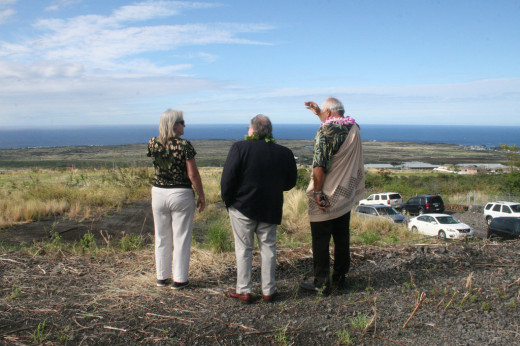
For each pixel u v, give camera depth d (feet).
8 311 9.01
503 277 11.47
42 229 23.63
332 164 10.18
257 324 8.60
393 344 7.75
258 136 10.00
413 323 8.60
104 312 9.09
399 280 11.55
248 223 9.83
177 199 10.48
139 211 30.83
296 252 14.57
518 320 8.61
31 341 7.70
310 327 8.46
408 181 129.39
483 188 107.24
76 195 33.86
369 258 13.89
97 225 25.44
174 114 10.45
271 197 9.75
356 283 11.40
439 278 11.62
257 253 14.82
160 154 10.40
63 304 9.48
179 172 10.58
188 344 7.75
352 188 10.34
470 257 13.71
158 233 10.94
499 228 35.47
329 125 10.14
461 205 81.05
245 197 9.72
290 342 7.82
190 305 9.64
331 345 7.75
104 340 7.84
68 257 13.61
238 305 9.69
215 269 12.51
